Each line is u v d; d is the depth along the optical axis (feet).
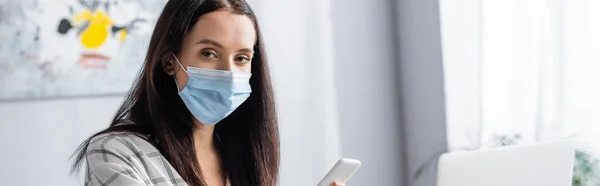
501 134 9.87
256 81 4.90
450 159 4.97
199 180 4.57
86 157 4.45
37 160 8.13
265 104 4.93
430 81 10.84
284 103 9.95
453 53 10.41
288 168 10.06
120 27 8.45
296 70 10.08
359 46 10.85
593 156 8.73
